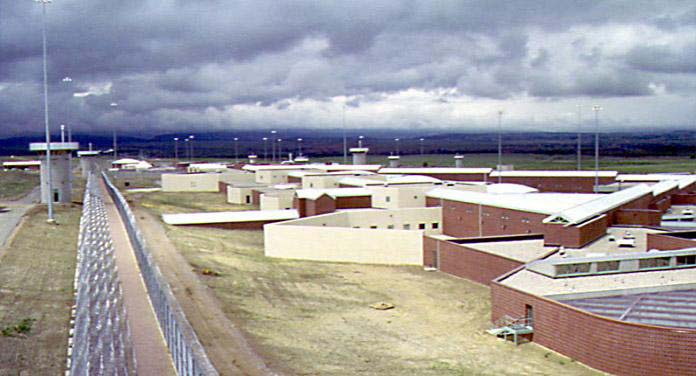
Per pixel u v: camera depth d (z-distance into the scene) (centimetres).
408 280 5978
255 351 3419
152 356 2888
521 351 3816
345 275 6184
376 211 8138
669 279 4344
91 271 4725
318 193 8856
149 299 3938
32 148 10462
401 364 3419
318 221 7588
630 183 12412
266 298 4938
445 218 8238
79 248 5903
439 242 6425
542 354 3769
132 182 17188
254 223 8850
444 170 14212
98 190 12769
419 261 6750
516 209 6862
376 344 3831
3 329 3688
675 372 3238
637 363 3338
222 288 5012
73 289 4812
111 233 6912
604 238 6091
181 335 2588
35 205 10388
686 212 7925
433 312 4775
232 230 8669
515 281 4434
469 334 4184
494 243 6228
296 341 3750
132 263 5106
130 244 6094
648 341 3303
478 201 7519
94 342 3117
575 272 4447
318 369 3203
